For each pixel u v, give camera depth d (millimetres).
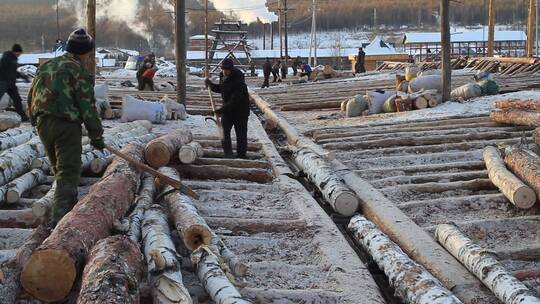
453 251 5559
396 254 5328
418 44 69312
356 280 5105
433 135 11680
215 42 52531
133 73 46344
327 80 34156
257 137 12758
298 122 15633
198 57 73750
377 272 5703
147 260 4684
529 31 36719
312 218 6812
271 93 25562
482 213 7324
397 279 4887
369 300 4750
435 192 8180
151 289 4328
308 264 5703
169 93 24047
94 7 14711
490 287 4797
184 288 4172
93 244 4598
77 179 5949
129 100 14148
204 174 8867
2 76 13578
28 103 6137
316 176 8125
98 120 5926
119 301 3596
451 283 5059
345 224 7199
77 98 5855
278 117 16531
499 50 63906
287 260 5828
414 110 15414
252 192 8055
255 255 5961
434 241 6004
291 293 4789
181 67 16328
